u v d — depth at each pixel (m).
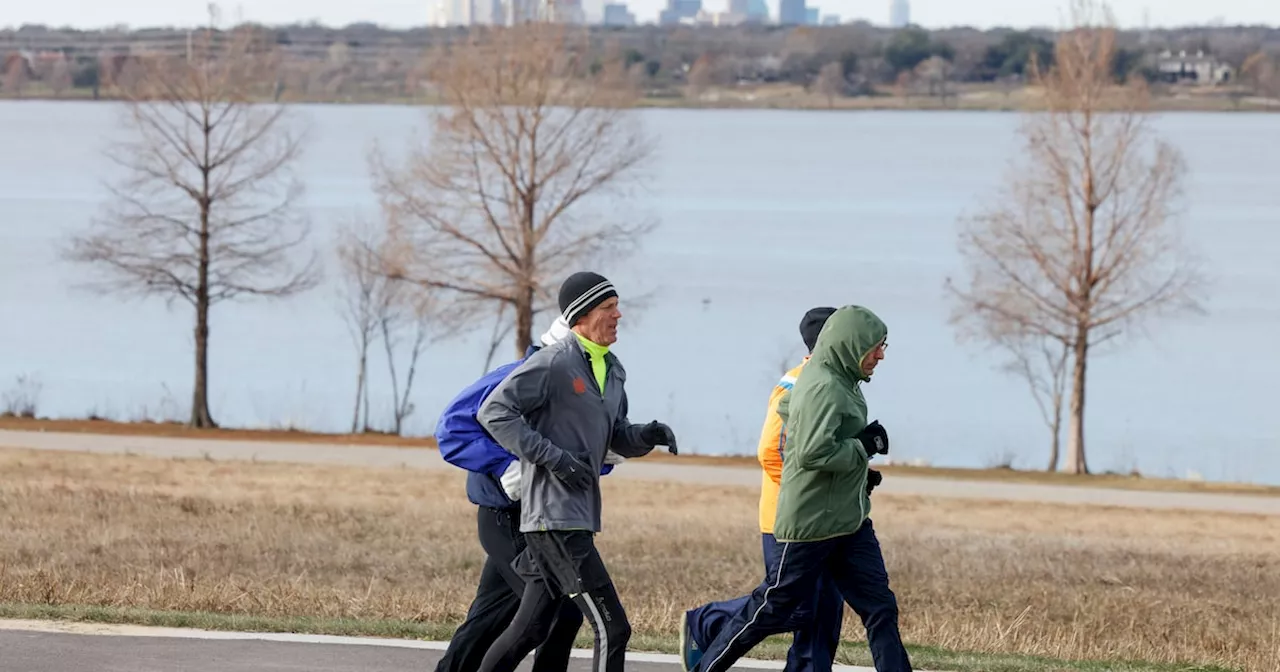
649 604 40.75
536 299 173.12
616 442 23.61
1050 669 29.20
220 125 183.62
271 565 48.88
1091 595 48.34
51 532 56.12
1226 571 60.62
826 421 23.69
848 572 24.88
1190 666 31.41
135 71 183.50
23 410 167.38
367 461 130.88
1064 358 167.62
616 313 23.22
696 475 127.44
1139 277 168.25
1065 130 163.25
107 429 155.25
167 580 39.78
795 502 24.25
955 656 30.38
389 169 193.62
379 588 42.31
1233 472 164.25
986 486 128.12
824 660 25.58
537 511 22.58
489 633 24.61
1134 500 122.06
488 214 168.00
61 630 28.86
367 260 185.62
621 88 173.38
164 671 26.14
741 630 25.17
